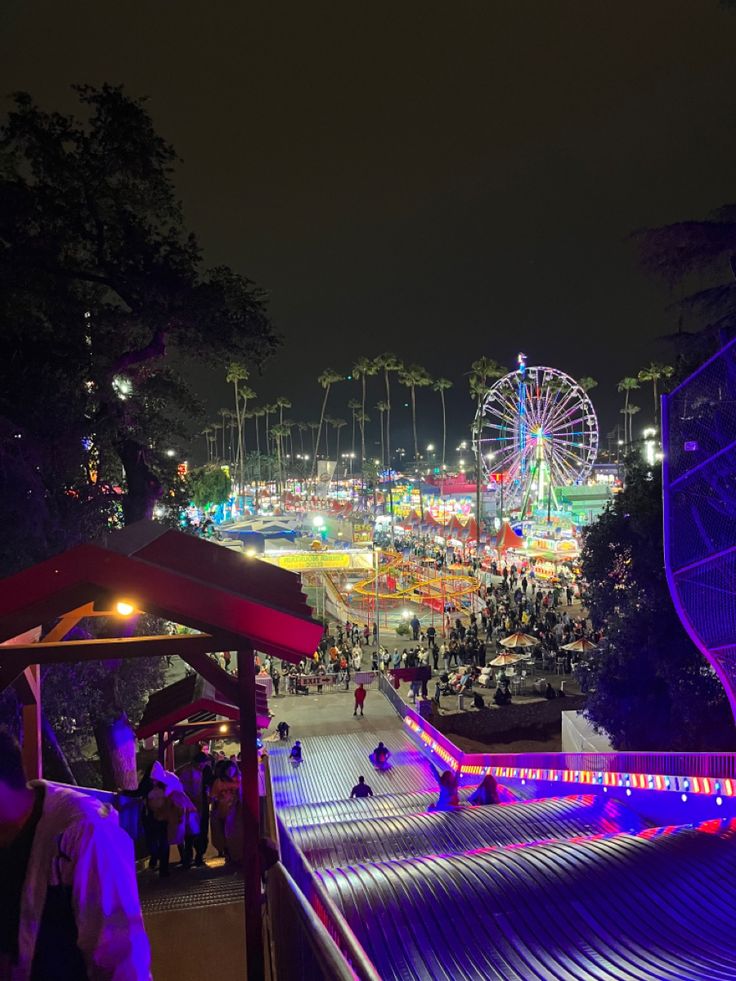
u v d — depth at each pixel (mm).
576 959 5469
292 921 3695
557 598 43469
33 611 3367
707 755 9375
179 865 8070
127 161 15898
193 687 11070
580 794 12555
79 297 16938
